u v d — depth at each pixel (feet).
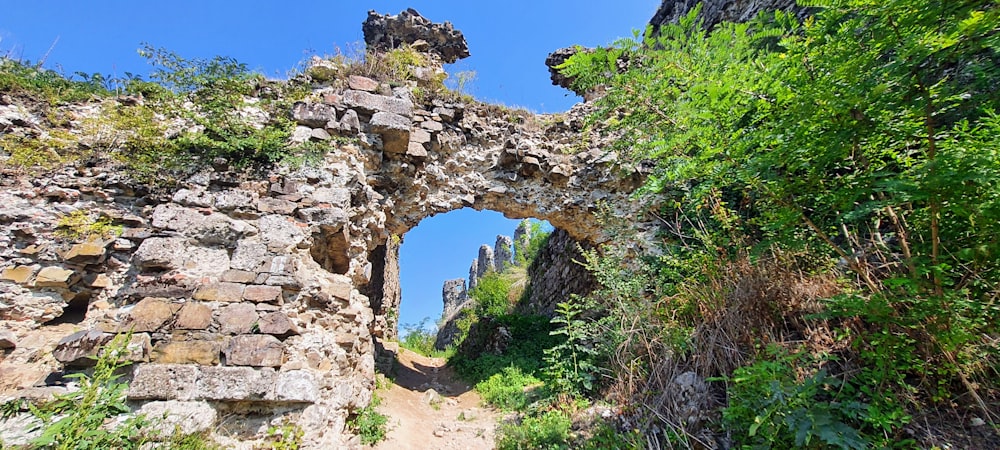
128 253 14.34
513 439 14.40
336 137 18.88
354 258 18.53
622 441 12.22
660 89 12.55
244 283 14.11
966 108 9.80
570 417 15.14
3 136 14.84
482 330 34.19
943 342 9.02
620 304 16.21
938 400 9.39
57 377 11.62
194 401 11.75
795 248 11.19
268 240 15.24
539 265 44.57
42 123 15.69
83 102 16.78
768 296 12.74
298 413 12.52
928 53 7.89
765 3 24.47
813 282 12.54
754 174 10.76
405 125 19.94
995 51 7.95
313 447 12.30
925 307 8.89
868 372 9.93
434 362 37.45
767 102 10.25
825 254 12.80
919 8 7.79
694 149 13.33
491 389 22.86
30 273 13.23
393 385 23.75
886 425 8.66
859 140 9.29
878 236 11.52
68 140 15.51
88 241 13.96
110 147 15.74
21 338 12.60
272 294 14.02
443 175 22.49
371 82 20.98
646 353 14.52
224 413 12.10
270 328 13.30
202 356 12.41
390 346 32.45
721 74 11.36
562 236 37.68
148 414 11.28
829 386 10.45
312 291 14.94
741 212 16.11
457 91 24.94
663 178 12.82
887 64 8.46
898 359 9.95
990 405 9.04
